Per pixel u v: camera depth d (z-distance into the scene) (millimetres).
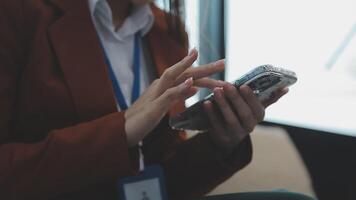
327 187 1692
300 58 1479
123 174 746
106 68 816
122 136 721
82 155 715
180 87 691
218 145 906
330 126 1485
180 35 1004
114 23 918
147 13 930
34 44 774
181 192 958
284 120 1574
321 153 1617
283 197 922
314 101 1500
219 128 850
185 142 965
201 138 938
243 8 1500
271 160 1406
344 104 1440
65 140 719
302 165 1438
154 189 869
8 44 777
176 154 959
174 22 992
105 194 840
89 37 815
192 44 1143
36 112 783
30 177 719
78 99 783
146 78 945
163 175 882
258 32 1501
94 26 832
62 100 776
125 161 730
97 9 854
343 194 1675
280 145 1463
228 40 1526
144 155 959
